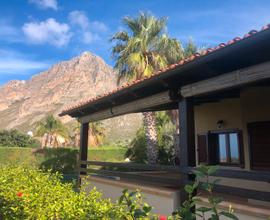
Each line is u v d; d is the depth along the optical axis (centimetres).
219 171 515
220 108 1020
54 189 471
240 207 483
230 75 522
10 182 553
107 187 950
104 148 3052
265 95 805
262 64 473
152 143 1772
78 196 416
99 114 1023
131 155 2866
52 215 372
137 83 670
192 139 611
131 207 292
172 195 630
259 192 447
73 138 4119
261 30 397
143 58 1669
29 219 374
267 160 811
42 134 4009
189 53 1938
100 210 342
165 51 1766
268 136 808
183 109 628
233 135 972
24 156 2650
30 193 450
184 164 602
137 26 1734
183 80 626
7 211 398
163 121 2392
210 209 253
